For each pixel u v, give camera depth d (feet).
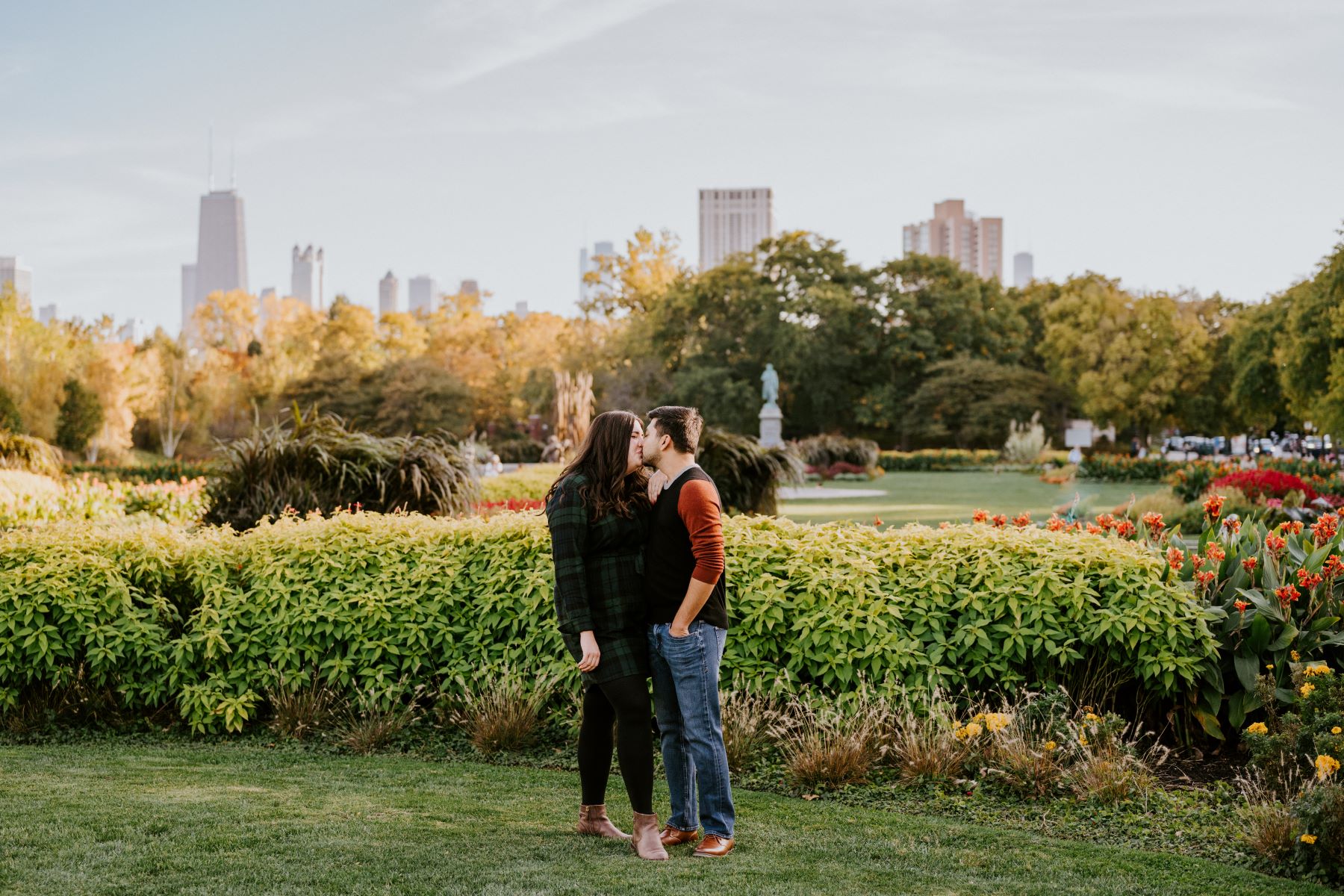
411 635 17.25
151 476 99.81
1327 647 15.84
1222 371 153.89
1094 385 151.94
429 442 32.60
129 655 17.65
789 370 159.84
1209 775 14.76
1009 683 15.24
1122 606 15.39
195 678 17.61
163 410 184.96
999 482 102.37
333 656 17.71
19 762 15.11
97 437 161.07
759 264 169.78
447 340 221.25
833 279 167.63
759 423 159.53
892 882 10.19
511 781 14.39
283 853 10.69
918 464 135.74
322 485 29.68
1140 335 152.66
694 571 11.02
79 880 9.75
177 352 188.34
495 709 16.35
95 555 18.25
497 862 10.57
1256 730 13.62
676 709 11.62
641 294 197.26
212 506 29.96
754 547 16.78
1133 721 16.01
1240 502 48.34
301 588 17.80
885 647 15.28
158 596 18.24
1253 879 10.59
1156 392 153.07
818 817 12.67
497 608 17.13
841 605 15.66
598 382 171.22
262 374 200.23
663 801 13.51
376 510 29.53
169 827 11.56
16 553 18.30
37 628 17.47
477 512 32.99
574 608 11.19
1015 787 13.51
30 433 145.48
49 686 17.95
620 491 11.35
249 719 17.81
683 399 158.71
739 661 15.93
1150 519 18.07
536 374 182.39
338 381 184.65
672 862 10.73
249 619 17.87
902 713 15.07
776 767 14.75
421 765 15.29
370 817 12.23
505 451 159.33
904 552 16.52
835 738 14.51
